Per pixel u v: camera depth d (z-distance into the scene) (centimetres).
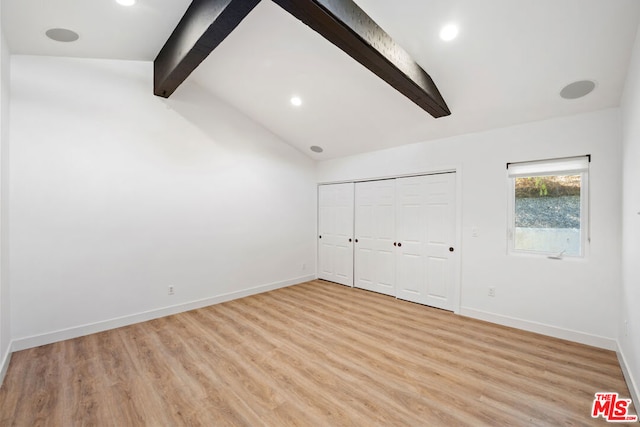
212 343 282
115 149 318
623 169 244
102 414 185
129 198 327
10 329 258
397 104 328
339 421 179
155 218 346
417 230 404
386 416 183
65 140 289
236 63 317
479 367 238
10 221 260
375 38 207
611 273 265
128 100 326
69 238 291
